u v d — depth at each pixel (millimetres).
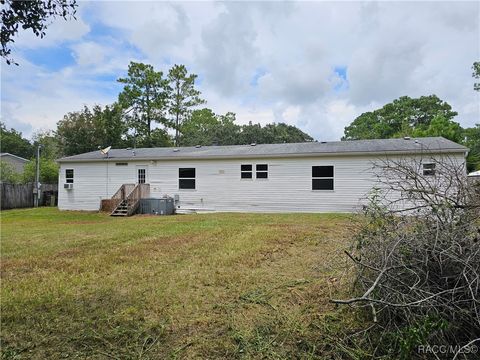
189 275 4109
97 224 10695
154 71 29219
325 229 7902
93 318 2873
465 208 2289
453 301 1978
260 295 3320
